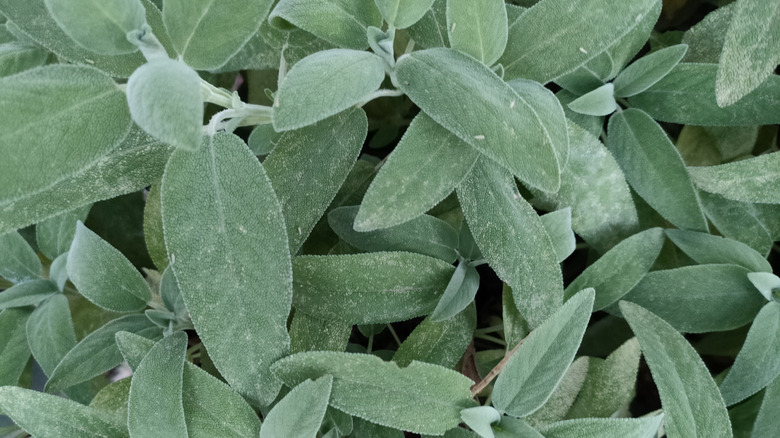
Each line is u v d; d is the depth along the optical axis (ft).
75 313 1.60
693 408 1.33
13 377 1.52
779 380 1.38
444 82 1.30
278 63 1.53
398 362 1.41
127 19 1.25
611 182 1.44
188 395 1.34
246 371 1.31
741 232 1.47
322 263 1.38
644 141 1.47
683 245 1.44
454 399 1.33
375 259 1.39
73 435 1.34
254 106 1.36
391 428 1.38
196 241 1.29
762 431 1.38
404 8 1.31
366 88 1.28
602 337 1.51
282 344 1.31
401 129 1.70
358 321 1.40
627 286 1.42
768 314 1.39
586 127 1.49
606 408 1.40
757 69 1.32
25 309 1.55
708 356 1.54
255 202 1.30
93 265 1.43
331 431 1.38
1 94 1.21
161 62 1.22
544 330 1.32
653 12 1.44
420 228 1.44
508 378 1.34
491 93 1.28
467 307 1.45
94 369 1.45
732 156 1.53
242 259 1.30
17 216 1.34
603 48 1.32
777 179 1.40
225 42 1.28
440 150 1.32
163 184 1.29
